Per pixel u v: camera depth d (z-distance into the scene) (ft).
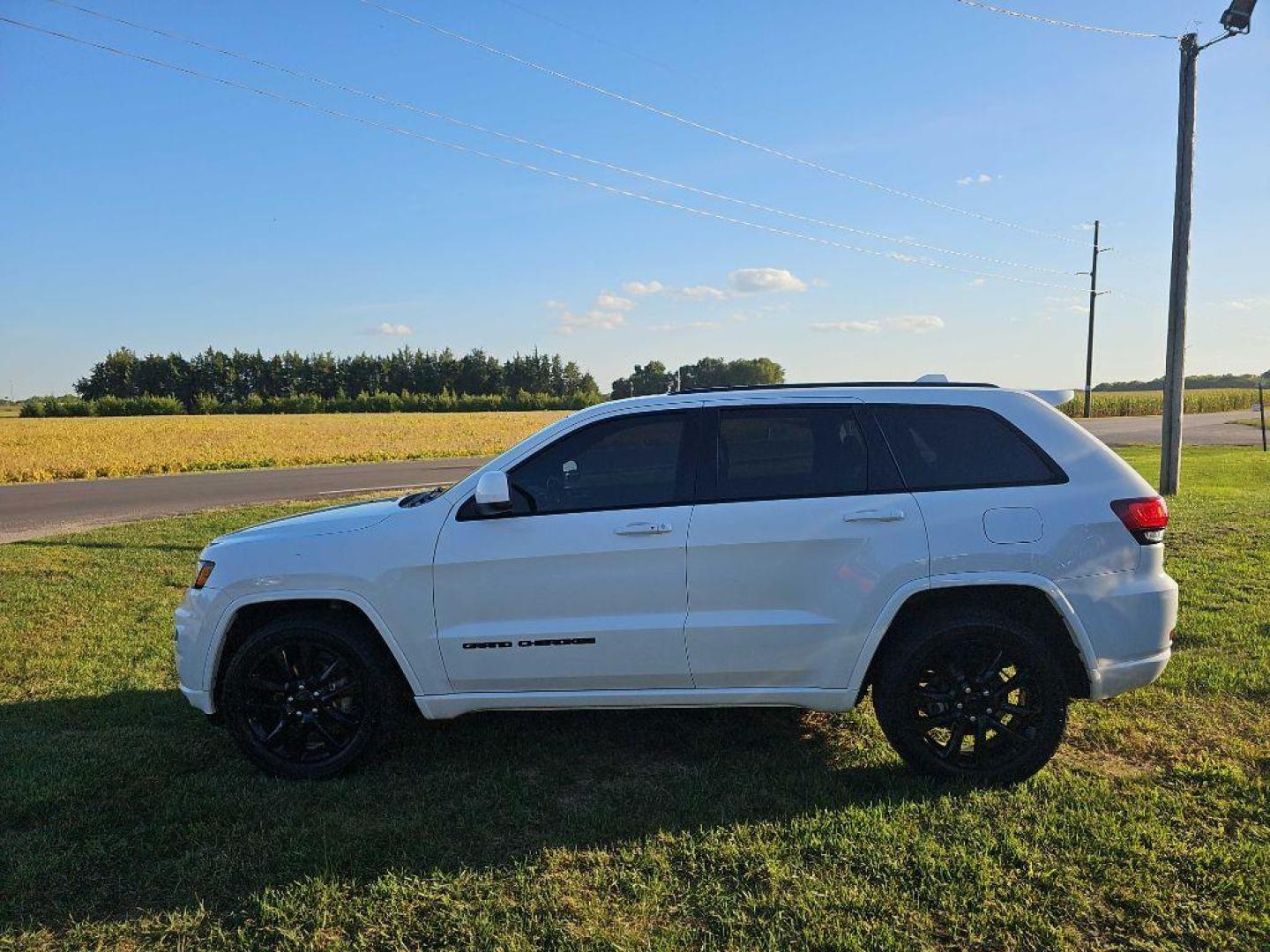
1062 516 12.09
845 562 12.12
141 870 10.31
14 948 8.88
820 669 12.28
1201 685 15.70
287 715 12.89
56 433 145.18
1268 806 11.18
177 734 14.55
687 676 12.46
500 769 13.07
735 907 9.29
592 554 12.37
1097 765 12.69
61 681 17.46
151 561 30.60
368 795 12.22
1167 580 12.48
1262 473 58.39
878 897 9.39
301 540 12.95
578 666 12.51
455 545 12.60
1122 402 241.55
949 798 11.58
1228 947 8.55
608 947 8.65
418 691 12.78
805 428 12.74
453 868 10.21
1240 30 44.47
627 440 12.89
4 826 11.39
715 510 12.37
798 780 12.36
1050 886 9.56
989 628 11.91
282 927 9.14
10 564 29.96
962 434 12.69
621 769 13.04
